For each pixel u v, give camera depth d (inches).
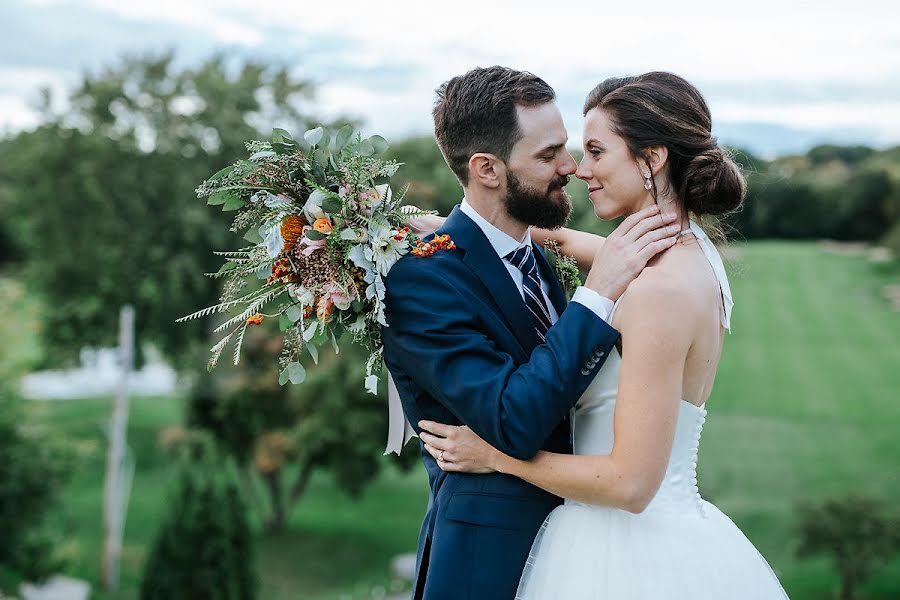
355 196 85.0
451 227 89.7
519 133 86.4
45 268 896.9
